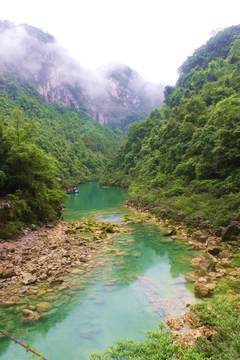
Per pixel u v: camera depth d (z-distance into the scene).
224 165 43.69
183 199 44.03
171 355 11.85
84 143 181.12
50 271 24.69
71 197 78.88
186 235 34.44
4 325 17.53
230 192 38.72
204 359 11.34
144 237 34.84
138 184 71.88
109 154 184.25
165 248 30.62
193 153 54.59
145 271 25.05
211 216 35.12
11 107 148.38
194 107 73.81
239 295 18.62
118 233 37.03
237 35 130.62
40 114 185.62
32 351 14.81
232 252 27.11
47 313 18.73
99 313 18.72
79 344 15.84
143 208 53.47
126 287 22.19
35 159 42.16
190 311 18.03
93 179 132.62
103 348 15.47
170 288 21.88
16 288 21.94
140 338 16.14
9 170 40.22
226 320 13.27
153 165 73.00
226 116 47.47
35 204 41.75
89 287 22.20
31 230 38.75
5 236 33.97
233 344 11.68
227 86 82.12
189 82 119.12
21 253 29.09
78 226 41.41
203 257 26.81
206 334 14.50
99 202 68.69
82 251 30.09
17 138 42.75
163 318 18.00
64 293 21.27
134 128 121.19
